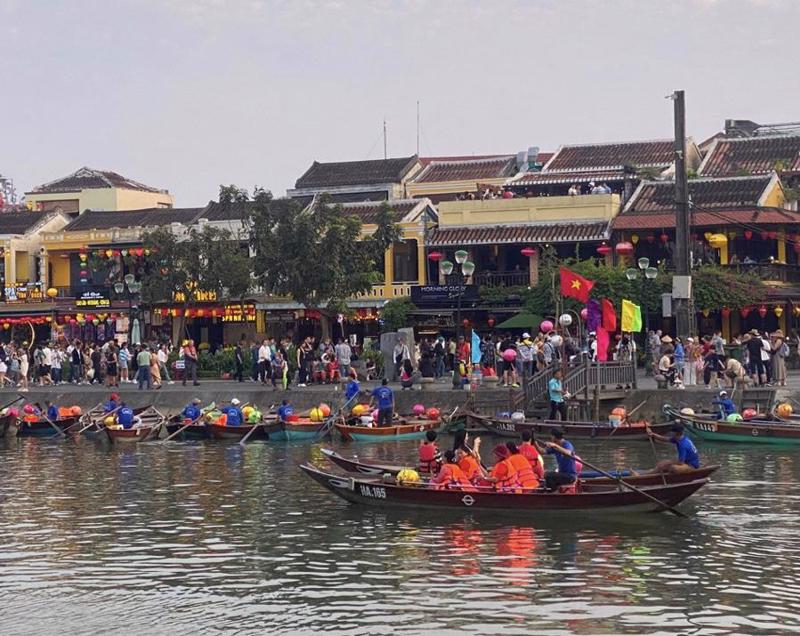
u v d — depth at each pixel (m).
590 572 23.62
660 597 21.84
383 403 45.03
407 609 21.31
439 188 77.88
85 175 89.75
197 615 21.31
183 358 55.53
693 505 30.09
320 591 22.59
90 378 59.75
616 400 46.62
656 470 29.02
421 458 31.23
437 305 63.72
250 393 51.44
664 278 58.00
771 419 42.09
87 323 72.69
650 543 25.98
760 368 46.94
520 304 62.38
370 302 66.69
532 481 29.09
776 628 20.08
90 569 24.67
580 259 64.38
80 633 20.52
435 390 49.06
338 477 30.80
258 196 60.78
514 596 21.98
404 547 25.95
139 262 72.94
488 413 47.50
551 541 26.30
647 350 55.00
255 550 26.02
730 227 61.72
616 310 58.12
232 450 43.06
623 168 69.62
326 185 79.19
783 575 23.31
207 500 32.28
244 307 68.69
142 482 35.75
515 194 71.19
